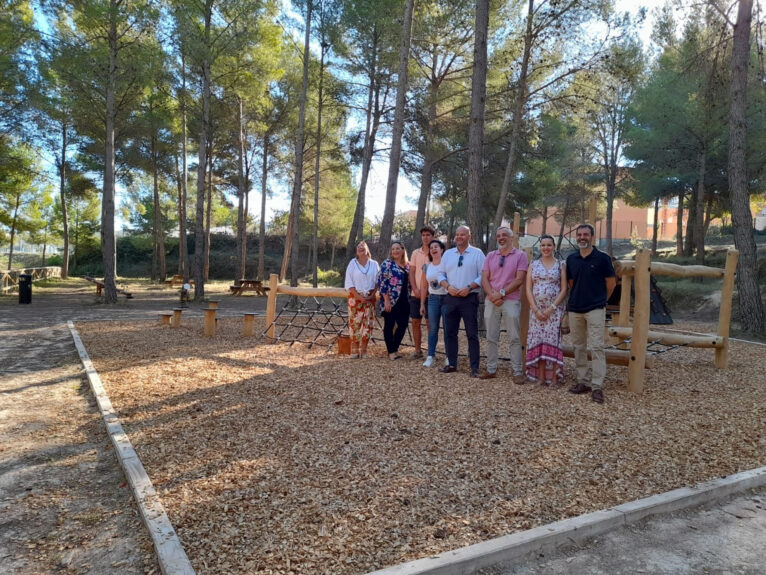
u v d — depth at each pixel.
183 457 3.67
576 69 11.38
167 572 2.28
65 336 9.40
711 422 4.68
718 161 18.45
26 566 2.46
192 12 15.90
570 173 25.95
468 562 2.41
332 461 3.62
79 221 41.84
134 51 15.41
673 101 16.58
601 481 3.39
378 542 2.59
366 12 15.75
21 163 21.30
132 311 14.38
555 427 4.41
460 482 3.32
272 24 17.17
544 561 2.55
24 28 15.56
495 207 22.36
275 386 5.67
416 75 17.31
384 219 12.84
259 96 19.73
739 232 11.41
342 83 18.88
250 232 48.19
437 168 19.97
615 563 2.54
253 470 3.46
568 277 5.57
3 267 41.12
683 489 3.25
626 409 5.00
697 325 12.81
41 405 5.09
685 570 2.49
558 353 5.71
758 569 2.50
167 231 41.50
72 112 17.91
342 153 22.83
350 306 7.45
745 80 10.98
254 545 2.55
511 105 14.61
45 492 3.24
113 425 4.30
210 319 9.55
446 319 6.31
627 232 36.84
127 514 2.96
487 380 6.03
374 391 5.48
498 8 14.17
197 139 26.14
